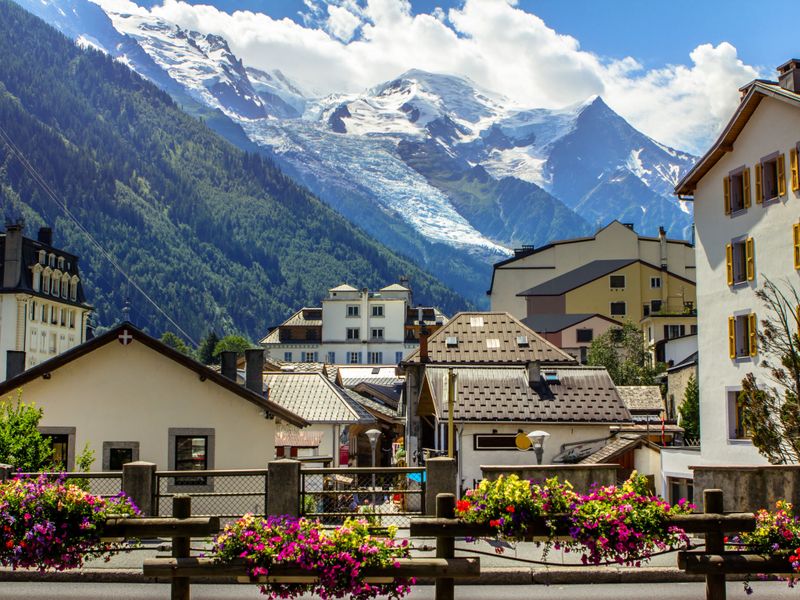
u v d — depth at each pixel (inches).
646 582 813.2
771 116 1503.4
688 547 578.6
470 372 1770.4
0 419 1103.6
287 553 559.5
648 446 1526.8
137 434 1283.2
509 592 768.3
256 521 575.8
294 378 2106.3
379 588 569.6
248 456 1285.7
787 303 1376.7
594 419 1656.0
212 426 1288.1
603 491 582.9
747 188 1561.3
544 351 2201.0
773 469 984.3
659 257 4372.5
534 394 1711.4
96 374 1291.8
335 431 1979.6
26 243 4138.8
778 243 1481.3
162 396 1290.6
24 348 4020.7
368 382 3599.9
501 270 4461.1
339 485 1352.1
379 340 6437.0
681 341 3053.6
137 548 614.2
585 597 744.3
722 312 1615.4
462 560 564.4
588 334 4050.2
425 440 2177.7
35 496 594.2
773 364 1462.8
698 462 1457.9
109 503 607.2
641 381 3053.6
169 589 775.1
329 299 6505.9
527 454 1653.5
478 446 1658.5
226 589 786.2
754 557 567.2
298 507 853.8
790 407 1211.2
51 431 1282.0
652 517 568.7
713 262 1649.9
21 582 807.1
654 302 4215.1
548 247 4448.8
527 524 568.7
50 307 4281.5
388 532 594.9
